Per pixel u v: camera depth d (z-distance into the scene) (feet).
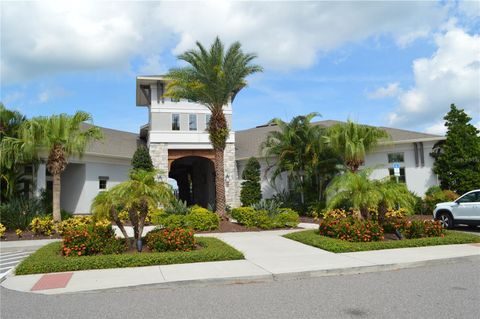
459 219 56.29
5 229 56.13
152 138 96.73
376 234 41.52
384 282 25.76
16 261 39.01
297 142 82.64
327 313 19.19
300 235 46.88
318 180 84.28
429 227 44.37
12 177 66.95
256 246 41.70
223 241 44.14
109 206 36.76
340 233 42.63
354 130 77.41
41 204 68.74
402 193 46.11
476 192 55.72
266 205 63.62
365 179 45.85
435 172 83.56
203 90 66.33
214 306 20.84
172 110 99.30
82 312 20.17
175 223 56.70
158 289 25.20
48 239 54.34
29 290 24.75
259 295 23.04
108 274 28.50
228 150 101.19
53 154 60.03
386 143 83.92
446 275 27.55
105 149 95.50
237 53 67.77
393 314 18.84
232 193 99.96
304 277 28.12
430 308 19.65
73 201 89.51
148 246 37.55
